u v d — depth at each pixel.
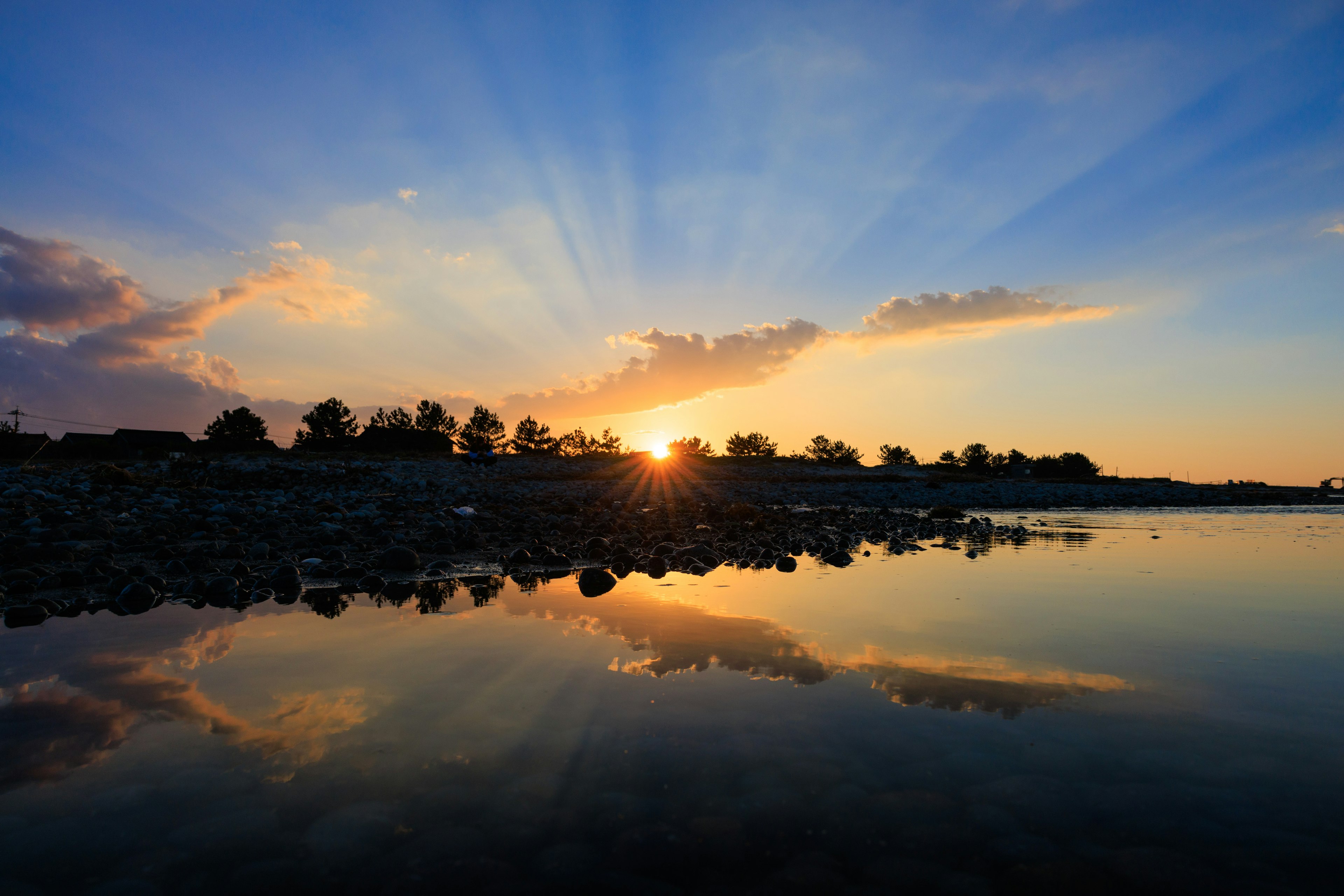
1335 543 10.44
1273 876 1.61
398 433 53.53
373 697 2.86
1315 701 2.86
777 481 34.41
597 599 5.31
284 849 1.71
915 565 7.59
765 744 2.37
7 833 1.77
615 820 1.86
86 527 7.81
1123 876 1.61
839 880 1.60
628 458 45.50
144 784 2.04
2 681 3.05
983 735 2.47
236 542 7.42
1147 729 2.54
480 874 1.62
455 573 6.81
